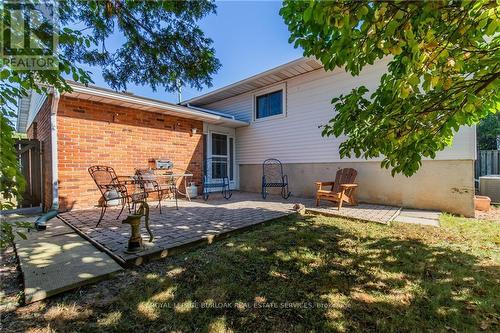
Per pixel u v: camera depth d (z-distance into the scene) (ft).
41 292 5.68
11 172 4.18
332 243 9.39
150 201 19.92
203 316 5.19
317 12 4.07
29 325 4.88
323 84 20.54
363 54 5.28
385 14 4.19
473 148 14.21
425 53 4.40
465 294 5.90
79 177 15.92
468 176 14.44
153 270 7.24
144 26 9.77
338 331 4.76
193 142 23.35
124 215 13.93
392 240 9.69
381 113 6.48
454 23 4.39
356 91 7.17
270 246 9.13
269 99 24.99
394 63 6.36
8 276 6.93
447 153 15.06
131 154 18.72
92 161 16.56
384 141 6.15
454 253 8.33
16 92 5.65
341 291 6.11
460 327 4.80
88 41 6.80
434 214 14.42
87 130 16.38
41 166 16.71
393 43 4.63
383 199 17.60
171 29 10.27
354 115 7.15
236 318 5.14
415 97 5.98
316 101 21.02
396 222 12.48
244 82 24.00
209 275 6.92
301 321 5.05
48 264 7.27
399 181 16.90
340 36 5.27
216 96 28.17
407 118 5.64
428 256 8.12
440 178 15.35
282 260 7.90
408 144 6.04
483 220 13.03
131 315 5.20
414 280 6.59
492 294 5.87
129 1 8.80
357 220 12.94
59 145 15.08
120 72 10.67
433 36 4.38
